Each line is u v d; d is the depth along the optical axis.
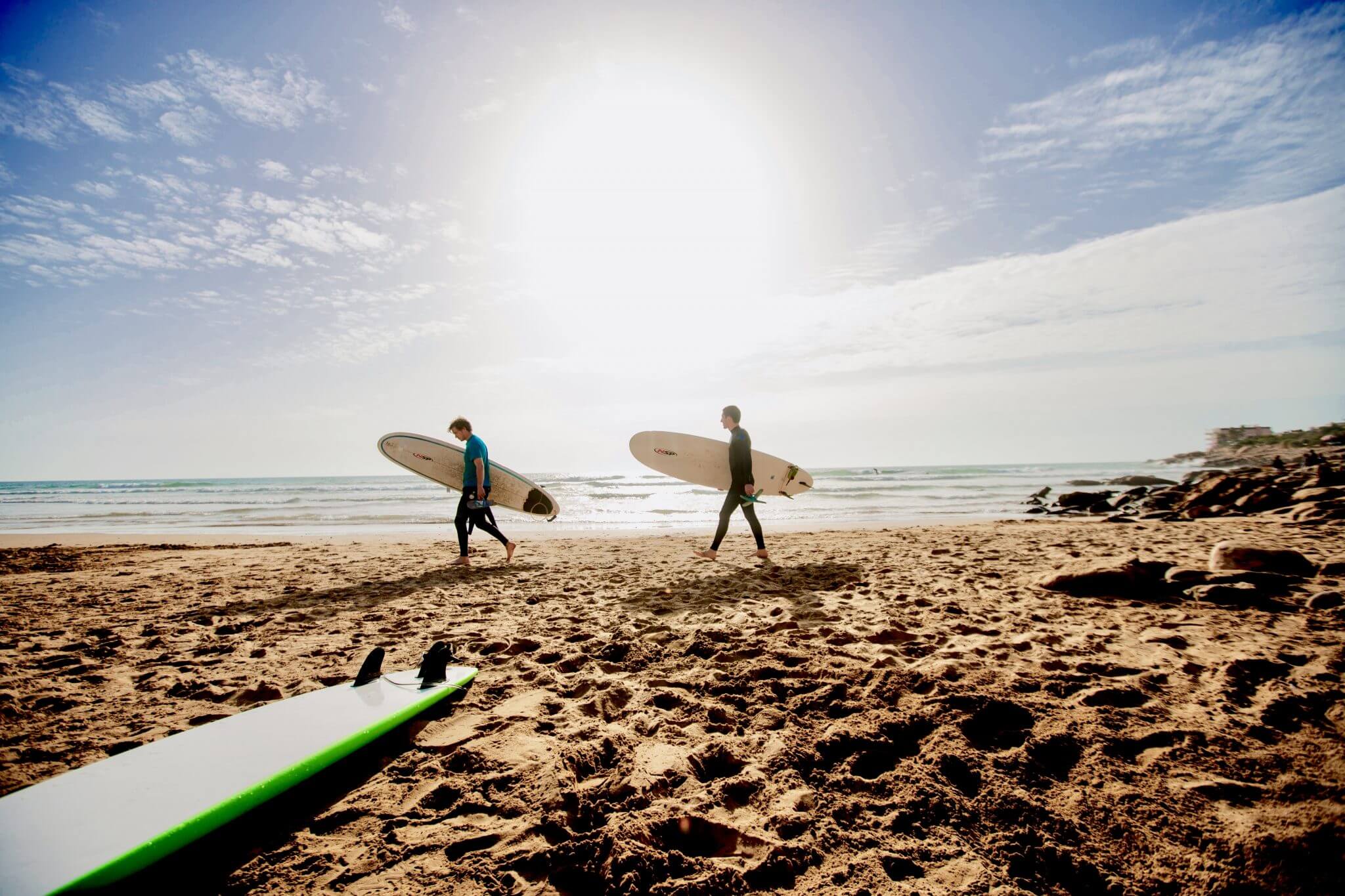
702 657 3.30
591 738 2.31
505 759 2.13
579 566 6.63
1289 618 3.63
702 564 6.62
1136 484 24.14
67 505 22.69
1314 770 1.82
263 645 3.68
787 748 2.11
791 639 3.52
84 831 1.57
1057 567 5.86
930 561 6.52
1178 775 1.85
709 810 1.79
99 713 2.61
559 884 1.50
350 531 12.69
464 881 1.51
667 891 1.45
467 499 6.66
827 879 1.48
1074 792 1.80
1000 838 1.60
